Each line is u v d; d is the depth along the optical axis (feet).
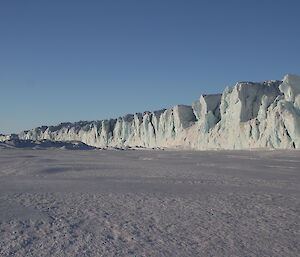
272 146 194.08
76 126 540.52
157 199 39.29
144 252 20.61
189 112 321.93
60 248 21.25
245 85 231.91
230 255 20.21
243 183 54.85
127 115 417.69
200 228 26.40
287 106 184.85
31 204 35.94
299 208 34.22
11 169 84.58
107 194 42.98
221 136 245.04
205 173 72.43
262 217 30.22
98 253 20.35
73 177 66.03
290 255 20.27
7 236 23.82
